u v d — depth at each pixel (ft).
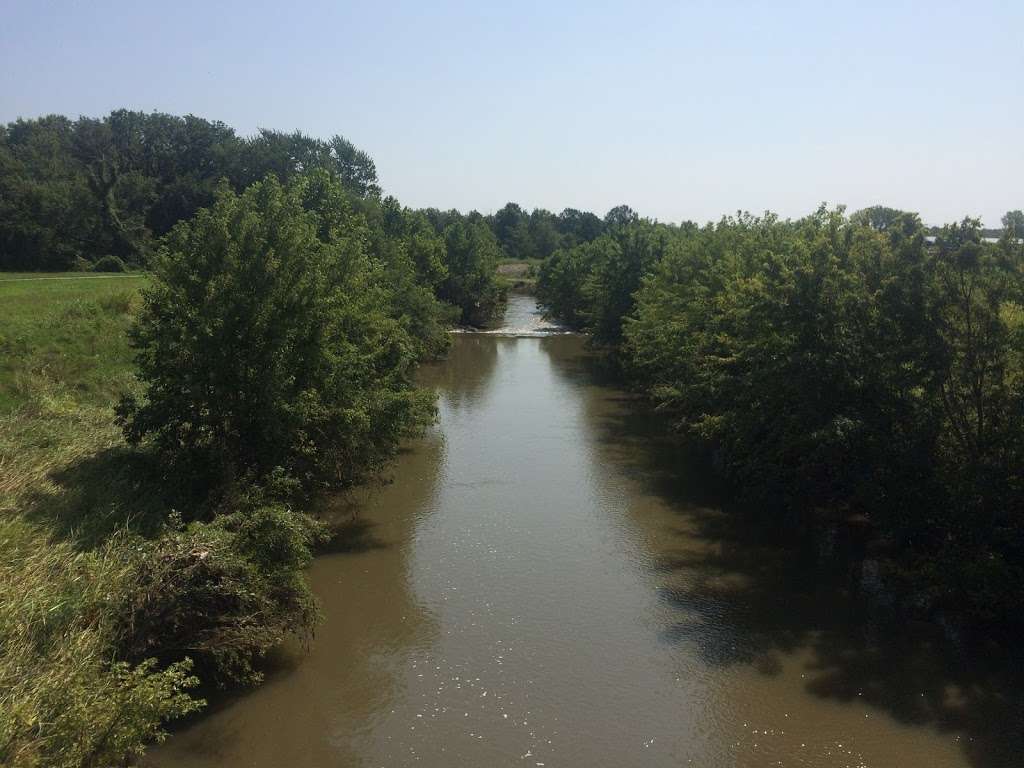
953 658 56.03
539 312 324.80
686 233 198.29
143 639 45.80
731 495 92.27
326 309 73.72
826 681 53.16
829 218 84.28
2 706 35.37
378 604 63.93
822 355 70.85
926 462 63.05
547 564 72.33
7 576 47.44
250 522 53.42
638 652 56.90
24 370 92.43
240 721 47.91
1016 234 64.90
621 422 129.59
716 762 44.86
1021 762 44.75
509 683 52.75
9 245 230.27
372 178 356.18
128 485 64.75
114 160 293.23
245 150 294.66
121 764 40.37
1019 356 61.67
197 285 68.90
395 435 81.71
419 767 44.14
